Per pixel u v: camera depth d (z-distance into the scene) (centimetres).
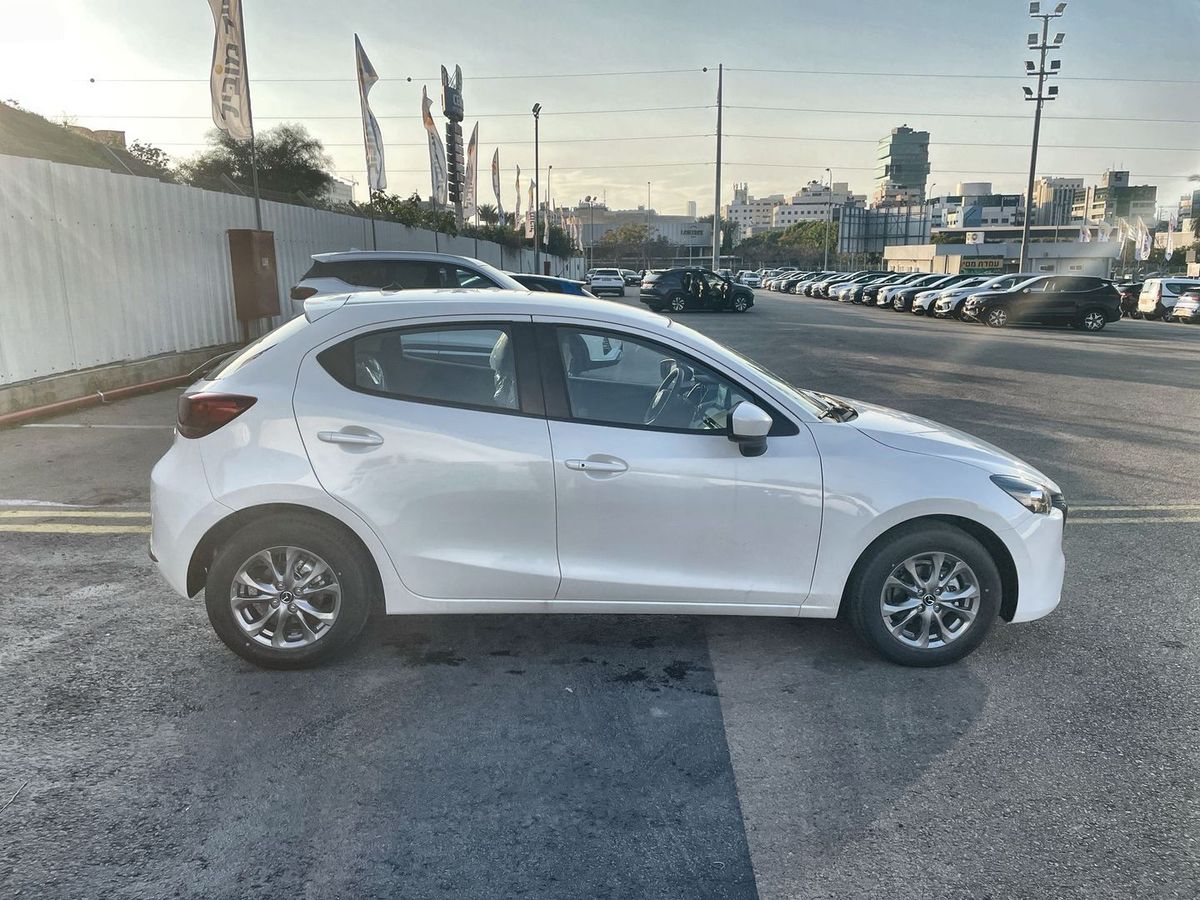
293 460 349
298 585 364
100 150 2152
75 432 843
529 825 277
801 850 266
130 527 565
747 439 355
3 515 588
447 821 278
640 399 371
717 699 359
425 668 382
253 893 244
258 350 370
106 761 306
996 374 1402
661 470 358
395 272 1168
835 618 412
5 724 329
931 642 386
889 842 270
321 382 357
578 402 365
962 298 2869
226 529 361
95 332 1025
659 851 265
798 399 393
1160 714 349
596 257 13312
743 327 2423
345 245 1839
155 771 301
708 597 370
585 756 316
